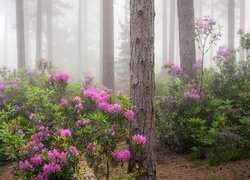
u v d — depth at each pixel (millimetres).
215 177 6016
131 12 5777
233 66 10281
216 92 9039
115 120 5223
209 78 9820
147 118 5625
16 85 9375
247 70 10211
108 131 5062
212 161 6754
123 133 5309
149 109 5645
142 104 5625
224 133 6781
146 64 5648
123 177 5219
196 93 8844
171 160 7539
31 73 10977
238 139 6656
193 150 7723
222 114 7277
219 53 10273
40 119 5418
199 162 7035
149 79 5664
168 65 10438
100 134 5047
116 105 5145
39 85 9641
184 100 8242
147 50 5664
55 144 4957
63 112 5598
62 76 5602
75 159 4617
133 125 5637
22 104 8797
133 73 5723
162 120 8031
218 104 7805
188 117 7930
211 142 6789
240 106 7949
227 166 6395
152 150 5645
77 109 5598
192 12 11789
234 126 7113
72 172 4621
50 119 5512
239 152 6695
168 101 8375
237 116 7441
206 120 7805
